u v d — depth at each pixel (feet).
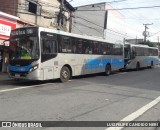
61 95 36.47
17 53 47.55
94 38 64.64
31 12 83.76
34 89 41.78
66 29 102.37
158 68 123.75
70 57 54.44
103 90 42.83
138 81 59.88
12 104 29.66
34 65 45.55
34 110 27.12
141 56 105.19
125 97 37.01
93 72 64.28
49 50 48.16
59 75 51.11
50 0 90.33
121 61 80.33
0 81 52.08
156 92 43.45
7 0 77.10
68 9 103.35
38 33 46.01
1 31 64.69
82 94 37.93
